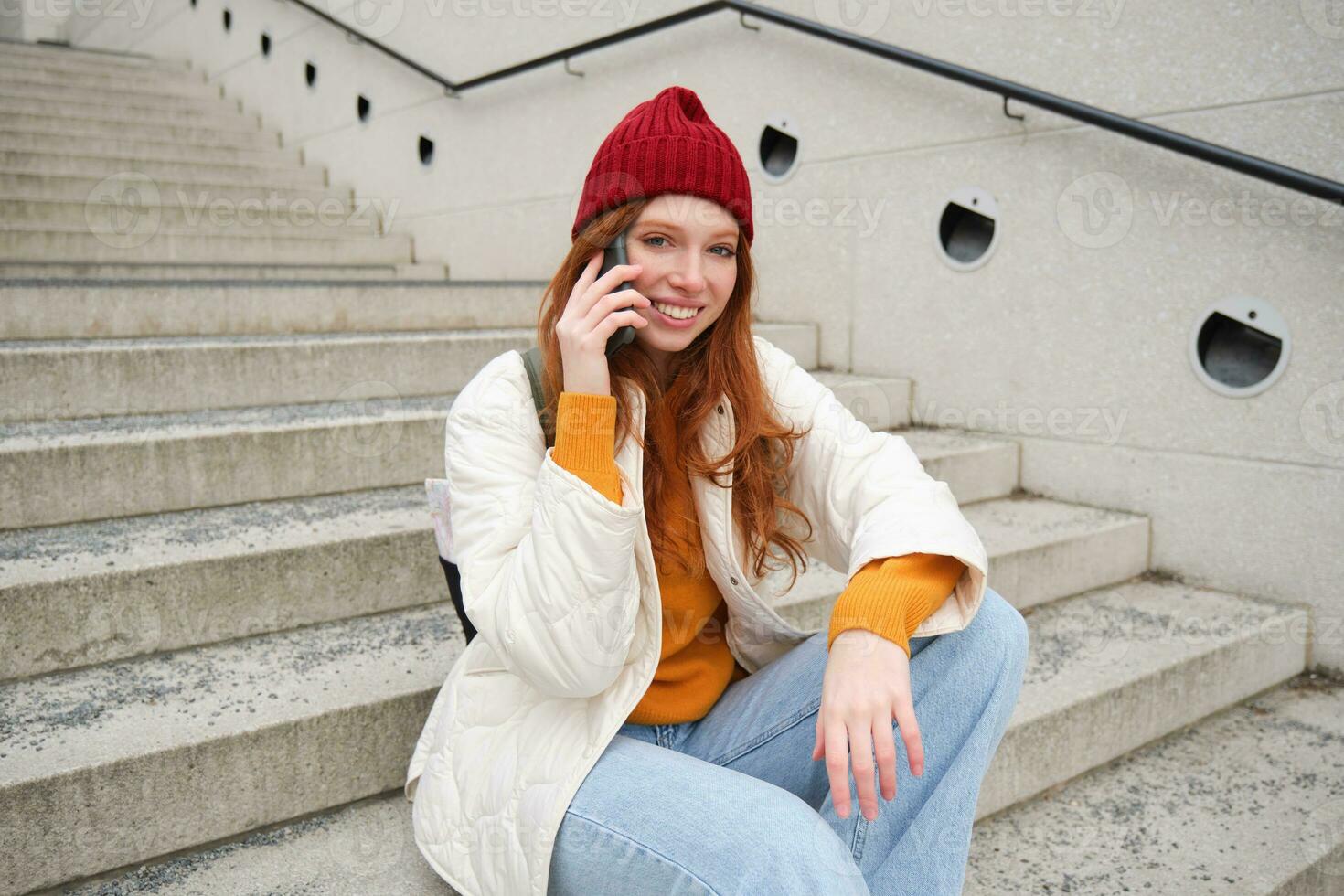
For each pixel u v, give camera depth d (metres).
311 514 2.30
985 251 3.28
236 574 1.94
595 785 1.16
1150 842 1.84
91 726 1.56
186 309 3.34
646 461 1.33
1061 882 1.70
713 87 4.04
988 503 3.16
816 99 3.69
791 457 1.45
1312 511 2.62
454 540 1.26
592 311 1.16
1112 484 3.04
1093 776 2.12
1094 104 2.93
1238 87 2.63
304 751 1.61
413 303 3.86
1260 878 1.72
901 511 1.30
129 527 2.17
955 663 1.28
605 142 1.28
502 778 1.22
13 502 2.12
